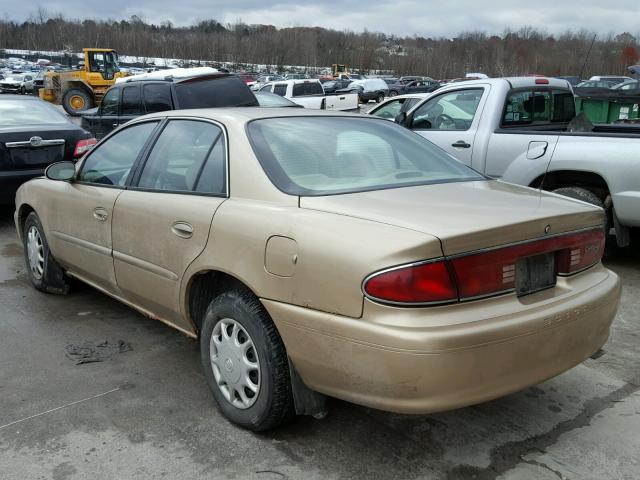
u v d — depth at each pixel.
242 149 3.25
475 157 6.57
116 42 112.00
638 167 5.36
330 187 3.09
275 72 91.69
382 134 3.79
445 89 7.11
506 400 3.43
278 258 2.76
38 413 3.29
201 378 3.68
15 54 103.38
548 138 5.98
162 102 10.08
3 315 4.69
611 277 3.11
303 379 2.77
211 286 3.39
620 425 3.18
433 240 2.42
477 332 2.43
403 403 2.45
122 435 3.09
